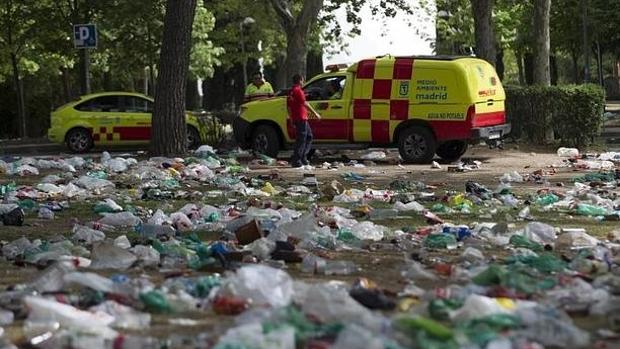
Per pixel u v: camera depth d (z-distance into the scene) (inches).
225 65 3383.4
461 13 3329.2
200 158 1585.9
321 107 1631.4
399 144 1587.1
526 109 1792.6
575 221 868.0
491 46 1995.6
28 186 1215.6
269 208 936.3
